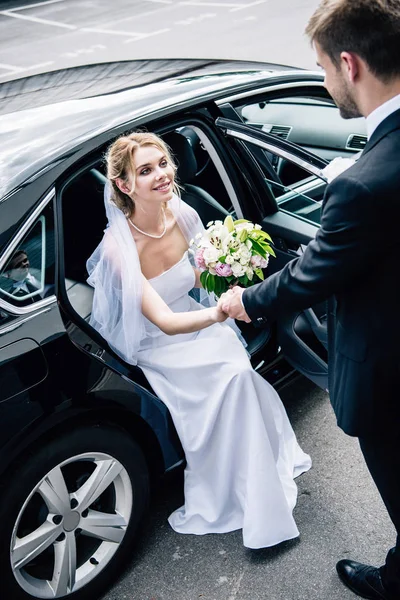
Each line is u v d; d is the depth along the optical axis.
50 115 2.75
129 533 2.57
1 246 2.20
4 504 2.21
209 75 3.14
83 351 2.35
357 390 1.98
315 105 3.36
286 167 3.04
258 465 2.60
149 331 2.75
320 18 1.75
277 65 3.60
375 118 1.75
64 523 2.37
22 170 2.36
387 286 1.83
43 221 2.31
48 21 13.40
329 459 3.04
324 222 1.83
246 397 2.62
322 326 2.85
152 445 2.61
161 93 2.86
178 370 2.64
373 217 1.72
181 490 2.99
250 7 12.49
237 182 2.91
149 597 2.54
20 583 2.32
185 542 2.74
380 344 1.89
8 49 11.71
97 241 2.94
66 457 2.31
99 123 2.61
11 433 2.16
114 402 2.42
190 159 3.07
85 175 2.92
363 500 2.83
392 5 1.65
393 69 1.69
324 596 2.47
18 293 2.23
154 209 2.62
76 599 2.47
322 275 1.86
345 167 2.43
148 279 2.75
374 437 2.06
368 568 2.44
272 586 2.53
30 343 2.21
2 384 2.14
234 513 2.79
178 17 12.52
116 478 2.51
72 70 3.49
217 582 2.57
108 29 12.30
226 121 2.79
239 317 2.27
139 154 2.52
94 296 2.55
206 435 2.64
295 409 3.34
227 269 2.50
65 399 2.27
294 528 2.65
